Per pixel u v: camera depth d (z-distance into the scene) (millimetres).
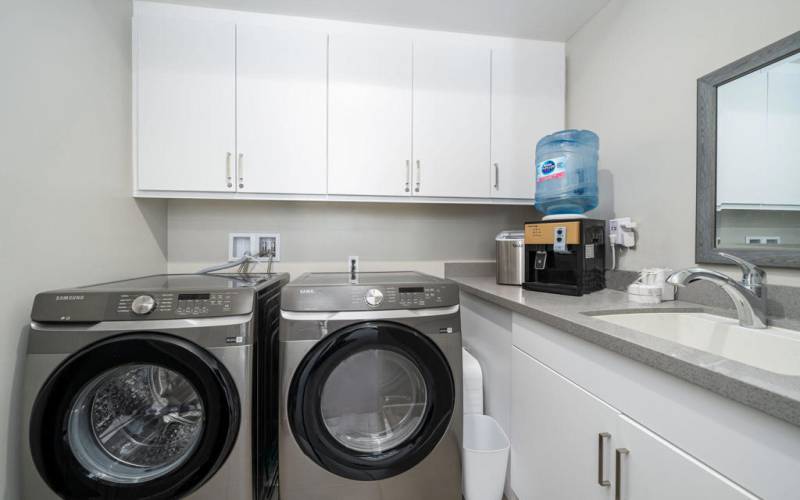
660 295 1249
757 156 1042
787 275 992
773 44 990
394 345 1153
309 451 1118
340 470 1130
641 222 1472
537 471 1143
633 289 1274
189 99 1570
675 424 681
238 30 1603
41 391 955
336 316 1139
